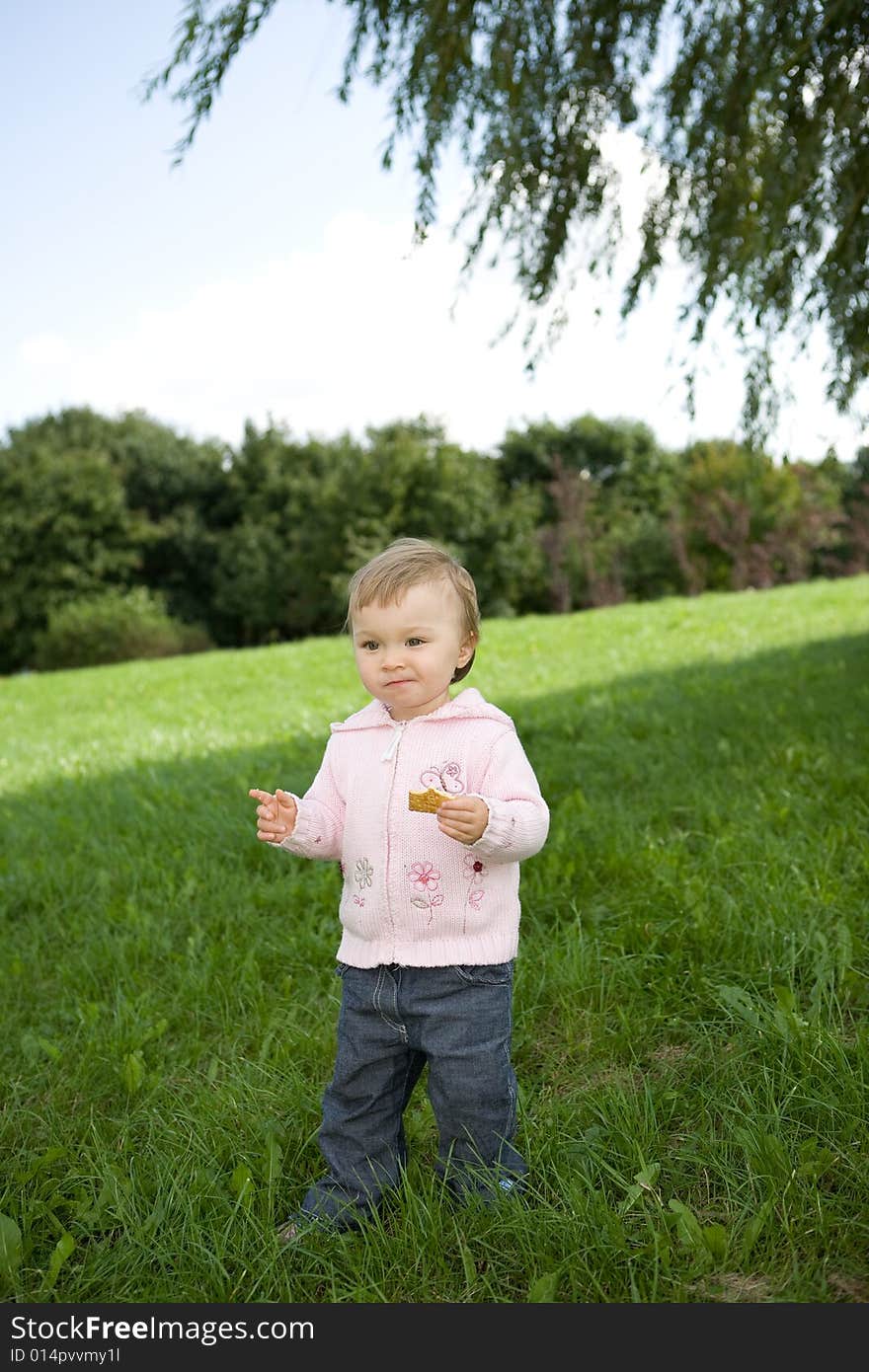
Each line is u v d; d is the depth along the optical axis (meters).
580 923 3.29
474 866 2.01
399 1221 2.04
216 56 3.99
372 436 41.88
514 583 41.12
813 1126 2.18
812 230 5.12
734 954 2.93
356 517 39.28
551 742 6.06
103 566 40.03
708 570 37.59
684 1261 1.85
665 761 5.28
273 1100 2.50
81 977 3.39
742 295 5.26
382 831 2.04
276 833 2.07
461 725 2.08
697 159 5.13
